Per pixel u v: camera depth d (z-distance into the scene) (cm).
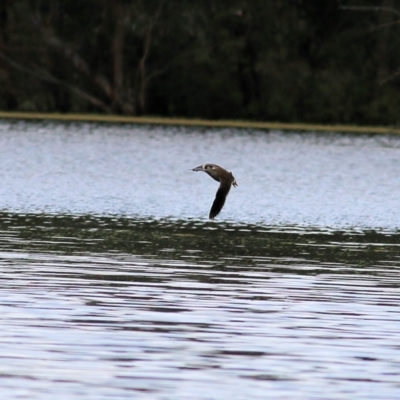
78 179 7131
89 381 2417
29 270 3647
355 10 12938
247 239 4600
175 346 2703
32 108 13338
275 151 9844
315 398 2350
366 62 13150
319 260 4072
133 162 8512
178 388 2389
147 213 5481
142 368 2519
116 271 3688
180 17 12712
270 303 3222
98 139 10412
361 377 2497
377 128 12875
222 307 3141
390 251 4381
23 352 2605
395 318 3056
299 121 13075
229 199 6228
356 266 3962
